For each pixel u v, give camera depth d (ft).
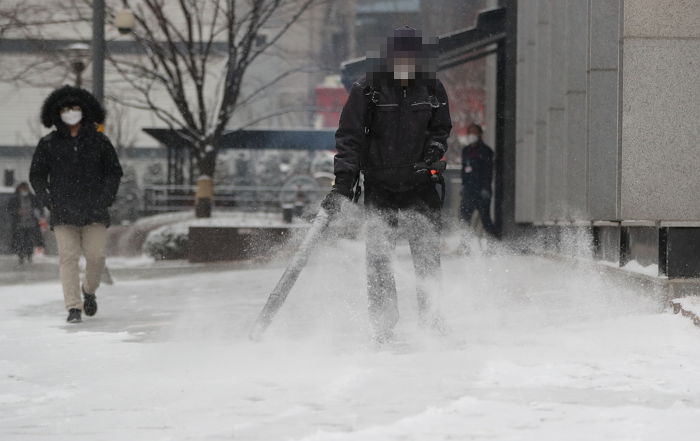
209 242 165.99
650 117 84.53
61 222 76.74
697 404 36.99
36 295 99.81
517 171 157.38
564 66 124.67
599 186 97.30
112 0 240.73
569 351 50.29
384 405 37.68
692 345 51.70
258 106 306.14
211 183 198.49
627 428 32.63
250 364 48.19
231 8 214.28
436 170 55.01
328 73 282.77
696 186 84.43
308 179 268.62
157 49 219.41
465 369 45.19
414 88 54.95
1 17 234.79
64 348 57.93
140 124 467.93
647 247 72.33
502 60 167.12
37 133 497.46
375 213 55.57
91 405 39.63
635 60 84.48
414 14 244.01
